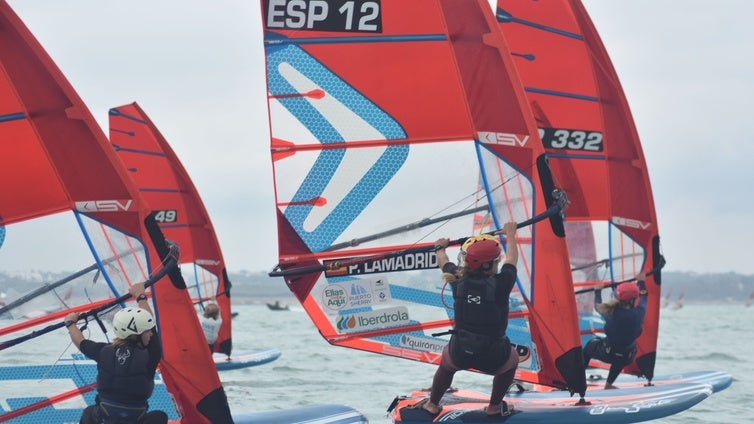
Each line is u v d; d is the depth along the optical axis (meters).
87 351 31.62
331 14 39.06
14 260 33.16
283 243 39.47
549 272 37.66
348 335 39.53
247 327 164.88
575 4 52.59
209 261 74.75
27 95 32.47
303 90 39.34
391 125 39.22
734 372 72.62
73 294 33.59
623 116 53.91
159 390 34.41
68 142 32.97
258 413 38.53
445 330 39.59
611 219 54.31
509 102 38.00
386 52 39.06
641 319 47.75
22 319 33.22
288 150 39.41
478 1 37.94
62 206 33.41
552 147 53.12
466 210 38.94
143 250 33.47
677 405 37.47
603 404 37.94
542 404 38.38
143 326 30.81
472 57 38.31
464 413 36.16
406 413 36.28
